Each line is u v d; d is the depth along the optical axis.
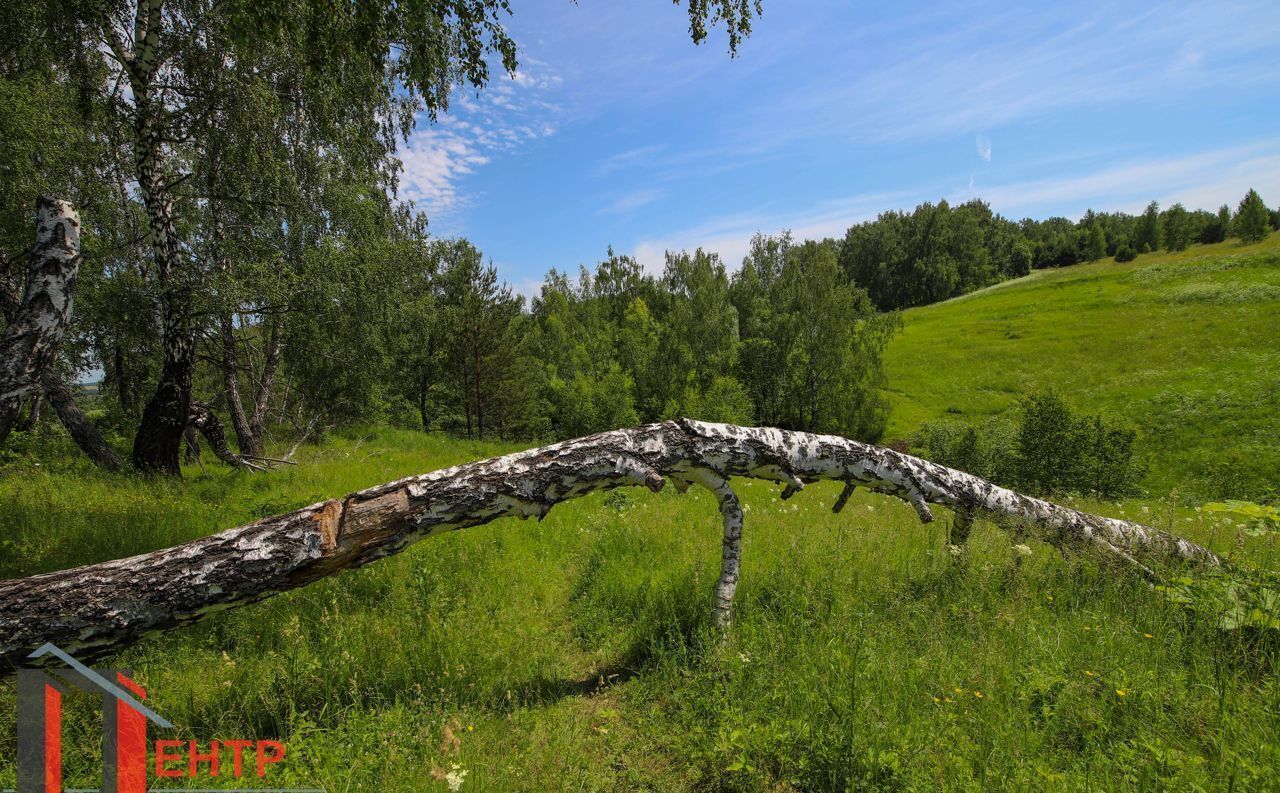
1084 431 16.16
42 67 9.36
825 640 3.30
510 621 4.11
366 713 2.81
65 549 4.75
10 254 9.32
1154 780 2.13
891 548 4.98
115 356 14.03
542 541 5.93
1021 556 4.23
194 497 7.59
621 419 26.48
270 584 2.58
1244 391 25.17
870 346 29.98
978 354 42.75
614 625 4.14
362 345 13.50
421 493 2.86
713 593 3.95
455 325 25.08
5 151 8.47
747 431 3.68
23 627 2.18
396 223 16.66
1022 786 2.14
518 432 31.06
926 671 2.97
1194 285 45.09
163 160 9.05
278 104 9.94
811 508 7.50
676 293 39.53
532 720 2.96
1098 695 2.73
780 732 2.56
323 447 16.12
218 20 8.91
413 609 3.82
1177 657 2.99
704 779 2.54
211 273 9.46
